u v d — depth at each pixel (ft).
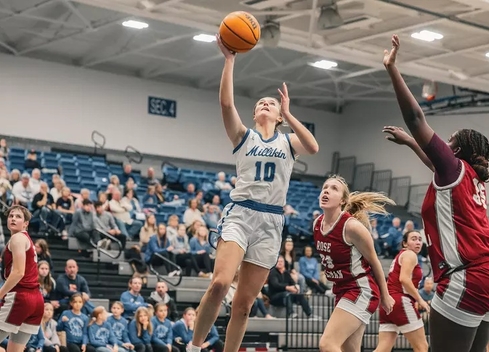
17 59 74.79
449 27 52.16
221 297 17.49
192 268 53.11
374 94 91.04
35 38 72.23
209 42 72.95
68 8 64.75
